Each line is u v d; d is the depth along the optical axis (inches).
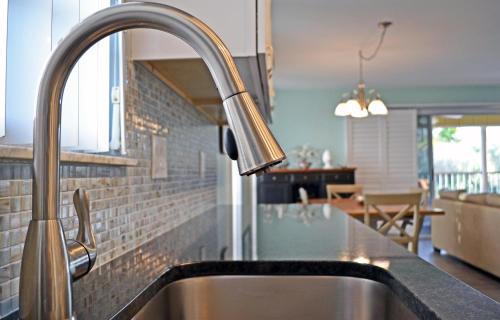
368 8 142.9
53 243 18.8
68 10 31.0
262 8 42.4
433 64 218.2
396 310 30.1
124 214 41.4
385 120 271.6
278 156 16.6
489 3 139.9
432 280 29.3
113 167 38.7
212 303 36.7
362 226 64.9
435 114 279.1
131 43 43.3
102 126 37.4
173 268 35.3
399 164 270.7
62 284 18.7
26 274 18.5
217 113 92.4
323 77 244.8
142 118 47.6
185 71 50.3
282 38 173.5
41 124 19.0
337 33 168.1
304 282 36.6
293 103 279.6
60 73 19.4
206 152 95.0
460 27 162.6
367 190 269.7
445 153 283.0
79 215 21.3
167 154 58.9
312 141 278.1
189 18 18.2
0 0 24.9
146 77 49.2
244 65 46.2
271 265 36.9
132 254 40.8
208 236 54.0
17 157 22.5
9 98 27.4
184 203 70.9
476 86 276.4
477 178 282.5
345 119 275.4
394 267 33.6
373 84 266.5
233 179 171.3
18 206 24.1
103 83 37.8
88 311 23.5
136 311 26.5
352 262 36.0
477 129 283.6
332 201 173.2
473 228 167.9
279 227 63.9
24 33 28.2
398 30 165.5
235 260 37.3
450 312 22.4
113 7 18.9
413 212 133.6
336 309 36.0
